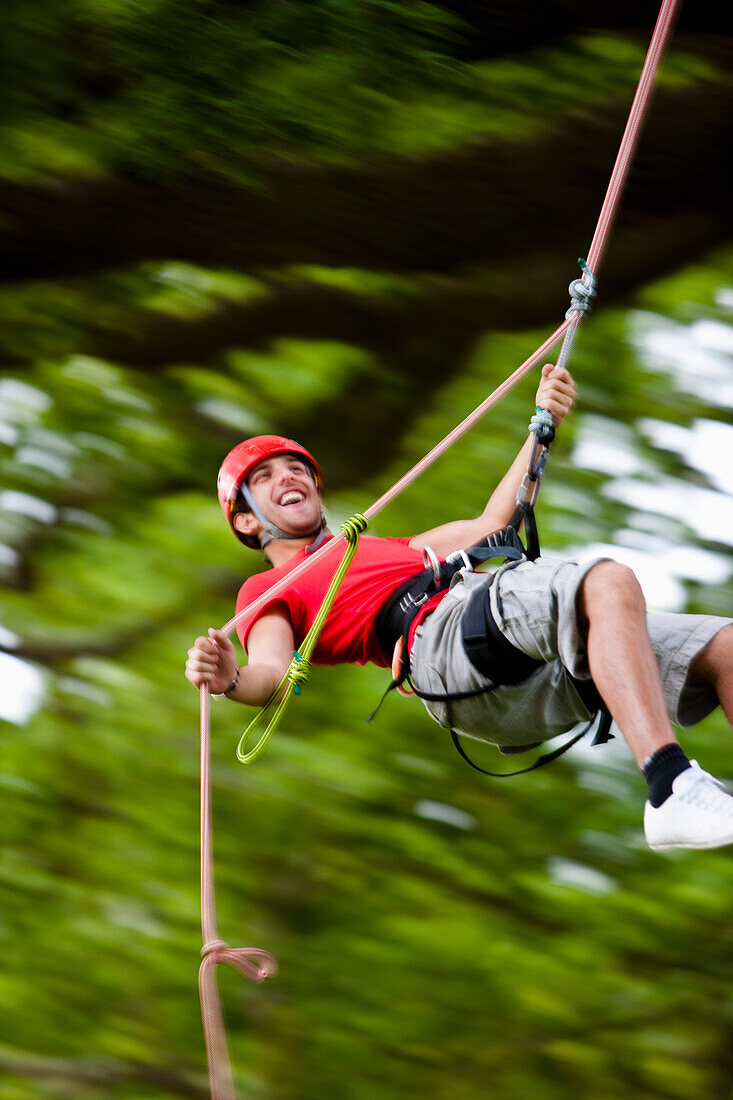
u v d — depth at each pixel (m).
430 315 19.14
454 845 14.68
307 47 19.45
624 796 15.16
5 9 18.77
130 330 18.38
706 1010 13.71
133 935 13.90
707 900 14.40
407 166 18.97
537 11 20.36
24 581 16.09
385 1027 13.52
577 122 19.67
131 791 14.78
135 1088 13.10
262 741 8.23
